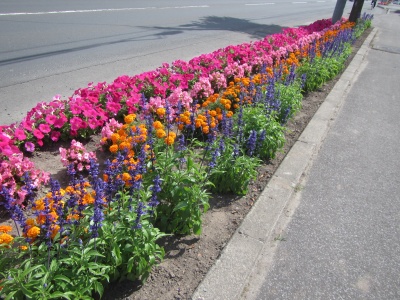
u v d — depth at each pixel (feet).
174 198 9.88
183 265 9.17
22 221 7.59
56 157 13.12
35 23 34.99
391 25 81.20
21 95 18.53
